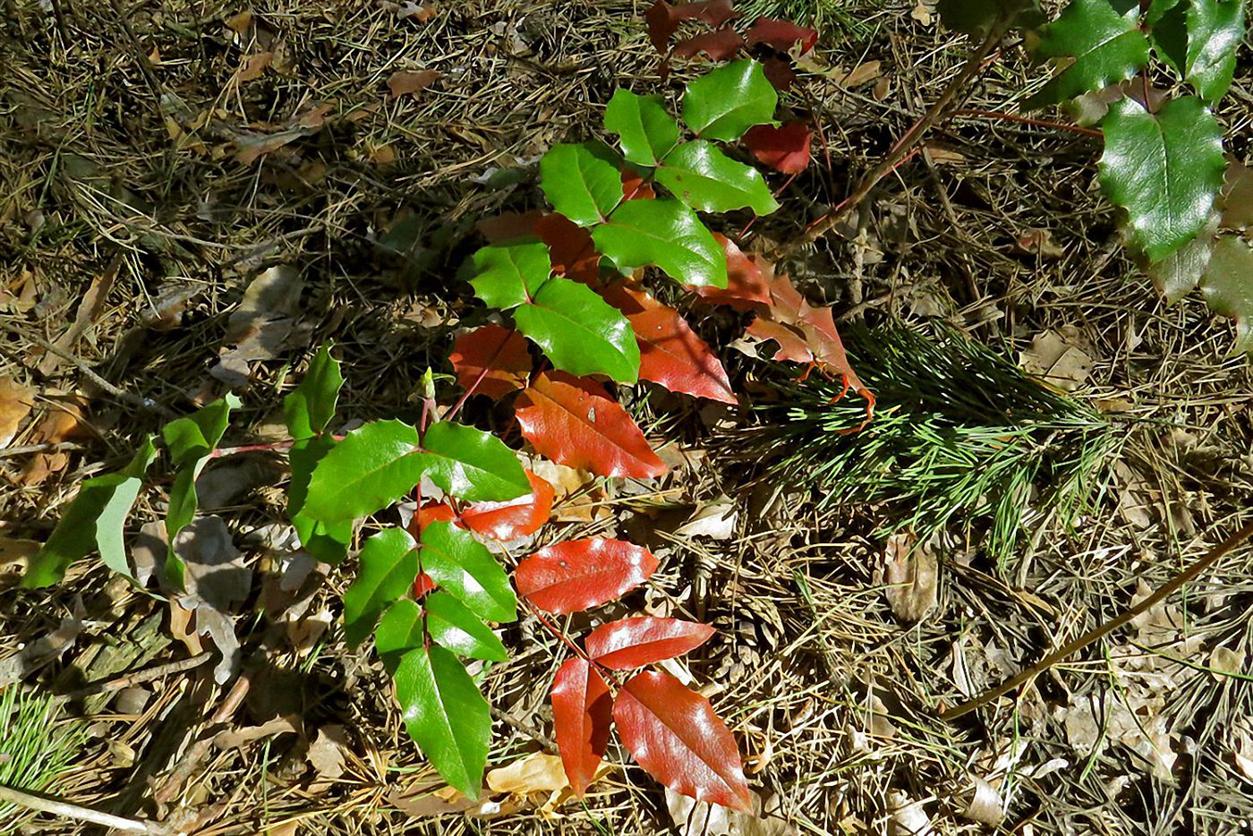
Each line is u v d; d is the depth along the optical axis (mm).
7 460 701
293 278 750
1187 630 669
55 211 772
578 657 555
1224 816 628
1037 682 656
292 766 623
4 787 554
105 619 655
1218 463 706
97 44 845
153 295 750
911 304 748
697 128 562
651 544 687
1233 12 473
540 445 597
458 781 504
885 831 623
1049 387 708
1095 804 632
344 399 717
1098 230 769
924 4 856
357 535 665
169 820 602
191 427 544
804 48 628
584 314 535
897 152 612
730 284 604
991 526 688
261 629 650
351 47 862
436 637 510
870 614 674
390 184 791
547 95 836
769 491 701
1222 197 544
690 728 543
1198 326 745
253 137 809
